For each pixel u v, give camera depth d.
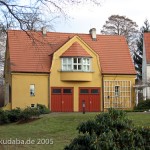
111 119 11.87
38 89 47.16
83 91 48.25
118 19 73.50
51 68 47.50
